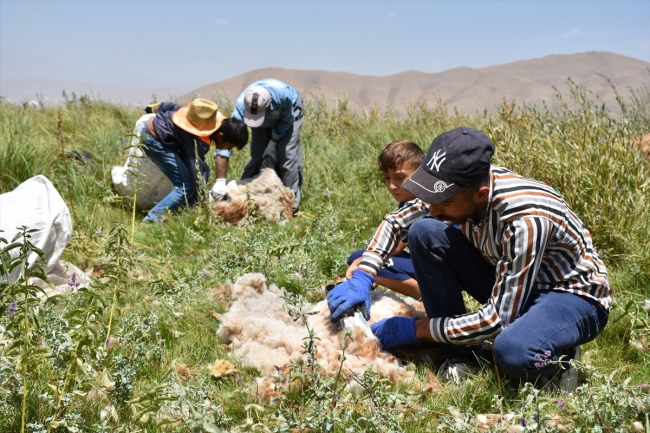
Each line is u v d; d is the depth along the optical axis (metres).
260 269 4.17
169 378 2.59
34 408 2.30
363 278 3.17
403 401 2.49
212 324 3.44
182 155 6.16
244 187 6.06
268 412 2.58
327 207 5.93
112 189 6.61
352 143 9.63
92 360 2.46
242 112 6.34
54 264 3.90
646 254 4.38
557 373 2.82
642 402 2.35
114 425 2.31
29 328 2.24
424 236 3.00
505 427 2.33
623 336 3.38
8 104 10.84
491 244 2.78
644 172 5.22
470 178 2.58
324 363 2.88
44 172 6.52
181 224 5.51
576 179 4.90
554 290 2.86
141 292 3.82
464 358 3.11
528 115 6.24
